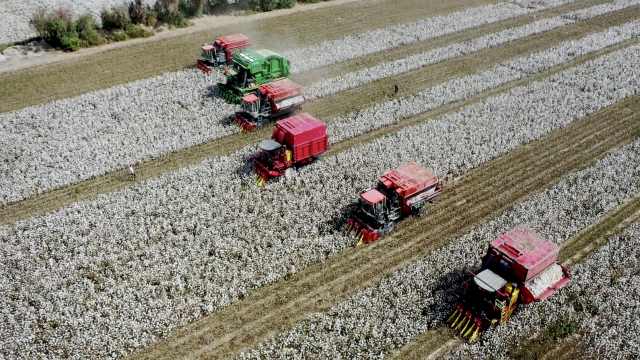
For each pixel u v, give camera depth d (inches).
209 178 1401.3
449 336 993.5
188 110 1728.6
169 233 1203.9
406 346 977.5
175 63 2043.6
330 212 1279.5
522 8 2650.1
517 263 955.3
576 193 1346.0
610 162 1470.2
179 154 1523.1
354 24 2439.7
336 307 1037.2
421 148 1517.0
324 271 1128.8
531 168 1455.5
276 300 1063.0
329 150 1529.3
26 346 962.7
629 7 2682.1
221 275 1104.2
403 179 1204.5
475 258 1140.5
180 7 2444.6
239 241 1188.5
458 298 1050.7
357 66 2038.6
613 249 1179.3
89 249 1173.1
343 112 1722.4
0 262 1146.0
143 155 1501.0
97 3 2600.9
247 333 996.6
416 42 2253.9
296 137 1346.0
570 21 2485.2
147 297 1055.0
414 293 1057.5
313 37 2289.6
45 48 2130.9
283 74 1779.0
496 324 994.7
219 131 1610.5
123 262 1146.0
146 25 2337.6
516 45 2224.4
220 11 2549.2
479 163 1469.0
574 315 1023.6
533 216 1259.8
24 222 1261.1
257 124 1608.0
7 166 1459.2
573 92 1833.2
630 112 1734.7
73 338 976.9
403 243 1198.3
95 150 1523.1
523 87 1859.0
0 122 1654.8
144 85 1863.9
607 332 989.2
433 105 1749.5
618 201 1325.0
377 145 1531.7
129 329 992.9
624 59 2080.5
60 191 1382.9
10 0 2571.4
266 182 1379.2
